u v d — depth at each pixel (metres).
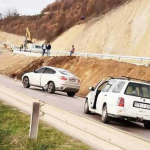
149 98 13.94
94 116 16.66
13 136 10.80
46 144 9.70
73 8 100.44
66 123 13.11
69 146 9.75
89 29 68.12
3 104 17.03
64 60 43.12
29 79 28.00
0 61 64.50
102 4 83.62
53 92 26.50
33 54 58.53
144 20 51.03
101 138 10.92
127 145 10.12
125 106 13.70
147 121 13.82
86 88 34.03
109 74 34.19
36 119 10.39
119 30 56.59
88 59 39.53
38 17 124.44
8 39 125.75
